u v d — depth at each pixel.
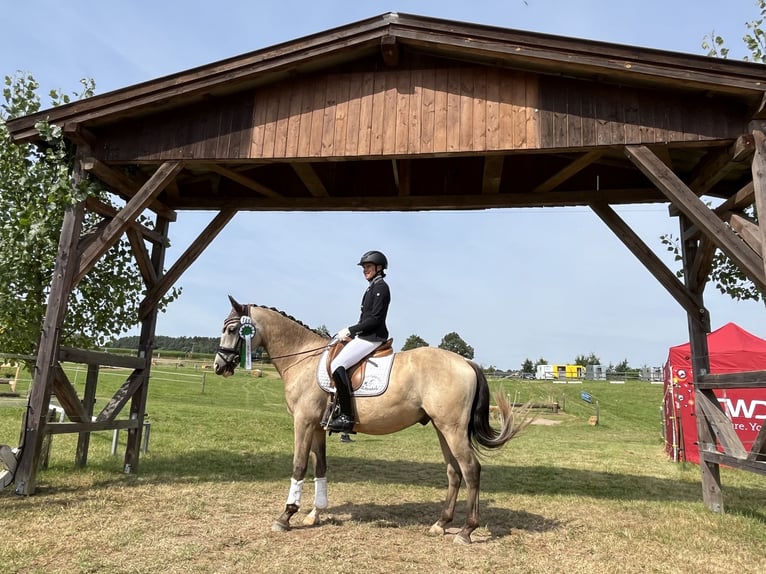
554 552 4.19
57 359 5.62
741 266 4.79
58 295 5.66
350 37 5.47
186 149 6.01
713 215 4.92
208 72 5.71
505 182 7.64
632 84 5.24
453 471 4.80
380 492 6.19
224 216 7.53
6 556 3.59
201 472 6.88
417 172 7.77
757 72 4.75
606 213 6.69
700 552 4.27
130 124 6.18
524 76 5.46
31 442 5.32
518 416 4.68
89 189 5.94
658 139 5.14
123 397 6.61
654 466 9.27
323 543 4.18
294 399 4.91
